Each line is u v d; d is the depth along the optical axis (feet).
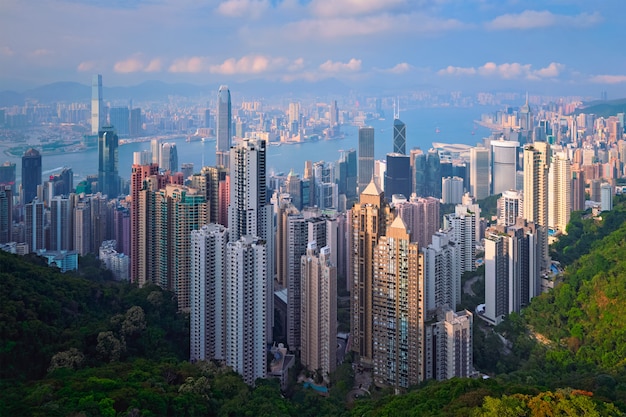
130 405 513.86
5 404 493.36
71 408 495.41
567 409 476.54
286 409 604.90
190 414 547.90
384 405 587.27
